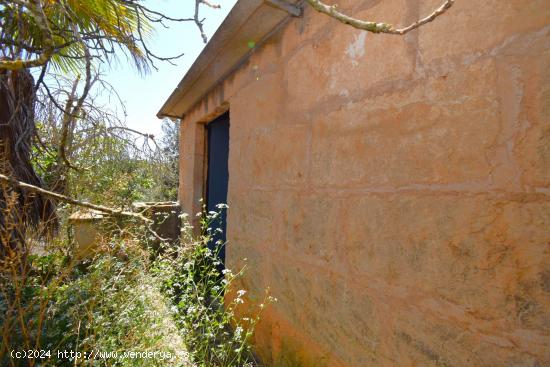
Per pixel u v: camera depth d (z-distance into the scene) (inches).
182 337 82.8
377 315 51.2
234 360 83.9
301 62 75.0
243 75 107.6
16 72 90.8
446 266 40.4
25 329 69.0
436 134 42.3
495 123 35.6
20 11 76.9
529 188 32.6
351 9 59.8
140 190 185.6
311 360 68.7
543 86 31.9
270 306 86.4
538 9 32.5
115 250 100.4
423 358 43.2
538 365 31.4
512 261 33.8
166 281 99.3
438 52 42.4
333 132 63.1
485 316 36.0
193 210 167.5
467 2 39.1
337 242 61.1
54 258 101.7
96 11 93.4
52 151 106.3
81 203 79.9
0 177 67.9
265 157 91.0
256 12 78.5
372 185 52.9
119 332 73.9
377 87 52.5
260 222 92.9
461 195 38.9
